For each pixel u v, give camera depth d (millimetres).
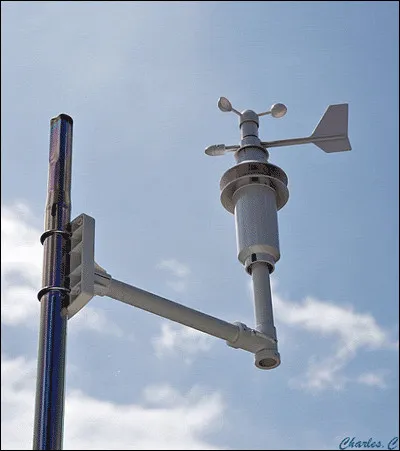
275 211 5746
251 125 6152
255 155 5969
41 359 4395
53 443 4148
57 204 4879
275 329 5469
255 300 5539
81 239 4738
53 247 4742
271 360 5398
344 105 6238
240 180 5762
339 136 6129
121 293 4848
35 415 4227
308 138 6125
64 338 4512
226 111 6246
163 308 5016
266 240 5574
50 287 4621
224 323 5234
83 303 4625
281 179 5805
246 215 5672
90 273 4652
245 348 5348
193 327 5172
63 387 4355
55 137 5133
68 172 5047
